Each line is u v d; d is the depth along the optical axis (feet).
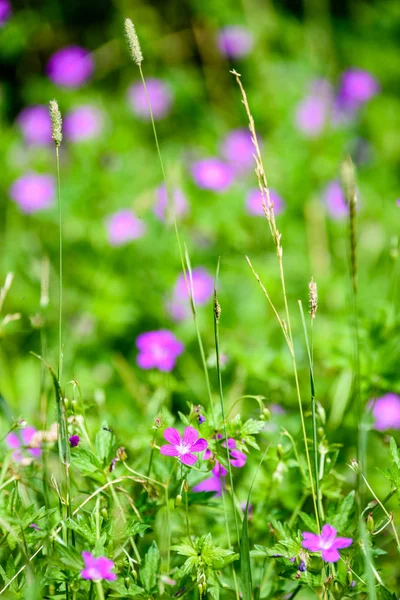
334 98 10.76
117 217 7.91
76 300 7.70
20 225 8.90
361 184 9.49
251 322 7.23
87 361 6.92
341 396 6.14
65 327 7.27
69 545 5.00
